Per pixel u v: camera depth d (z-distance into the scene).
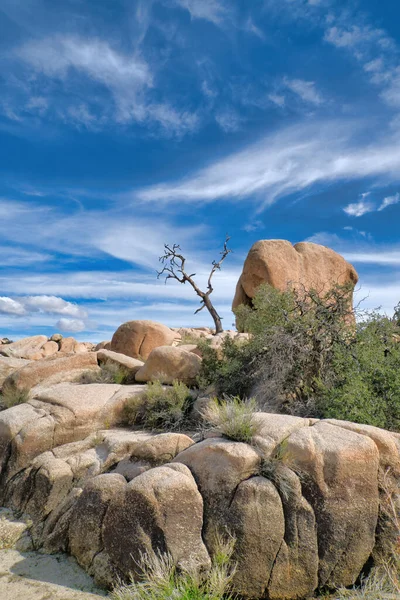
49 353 21.20
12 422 7.92
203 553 4.95
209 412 6.76
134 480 5.32
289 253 19.38
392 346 9.22
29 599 4.83
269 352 9.55
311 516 5.14
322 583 5.07
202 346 11.27
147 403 9.20
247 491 5.12
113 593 4.79
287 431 5.74
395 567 5.14
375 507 5.30
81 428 8.21
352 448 5.35
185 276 26.02
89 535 5.47
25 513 6.75
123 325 17.41
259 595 4.93
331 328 9.62
